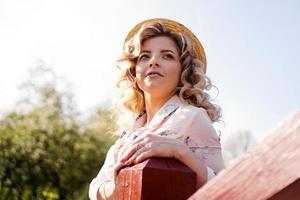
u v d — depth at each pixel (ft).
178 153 3.32
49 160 49.39
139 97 5.71
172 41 5.03
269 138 2.07
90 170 51.29
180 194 3.03
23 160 48.65
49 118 51.01
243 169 2.16
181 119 4.48
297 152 1.97
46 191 49.44
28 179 48.49
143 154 3.23
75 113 52.37
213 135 4.51
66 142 50.93
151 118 5.07
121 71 5.64
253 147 2.13
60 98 52.13
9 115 50.21
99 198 4.65
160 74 4.83
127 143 4.75
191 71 5.17
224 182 2.25
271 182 2.04
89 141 51.70
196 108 4.60
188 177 3.07
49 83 52.11
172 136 4.41
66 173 50.24
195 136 4.43
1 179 47.52
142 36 4.96
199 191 2.39
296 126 1.98
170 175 3.04
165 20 5.47
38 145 49.83
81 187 50.93
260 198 2.07
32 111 51.06
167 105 4.82
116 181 3.42
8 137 48.65
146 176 3.02
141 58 5.01
